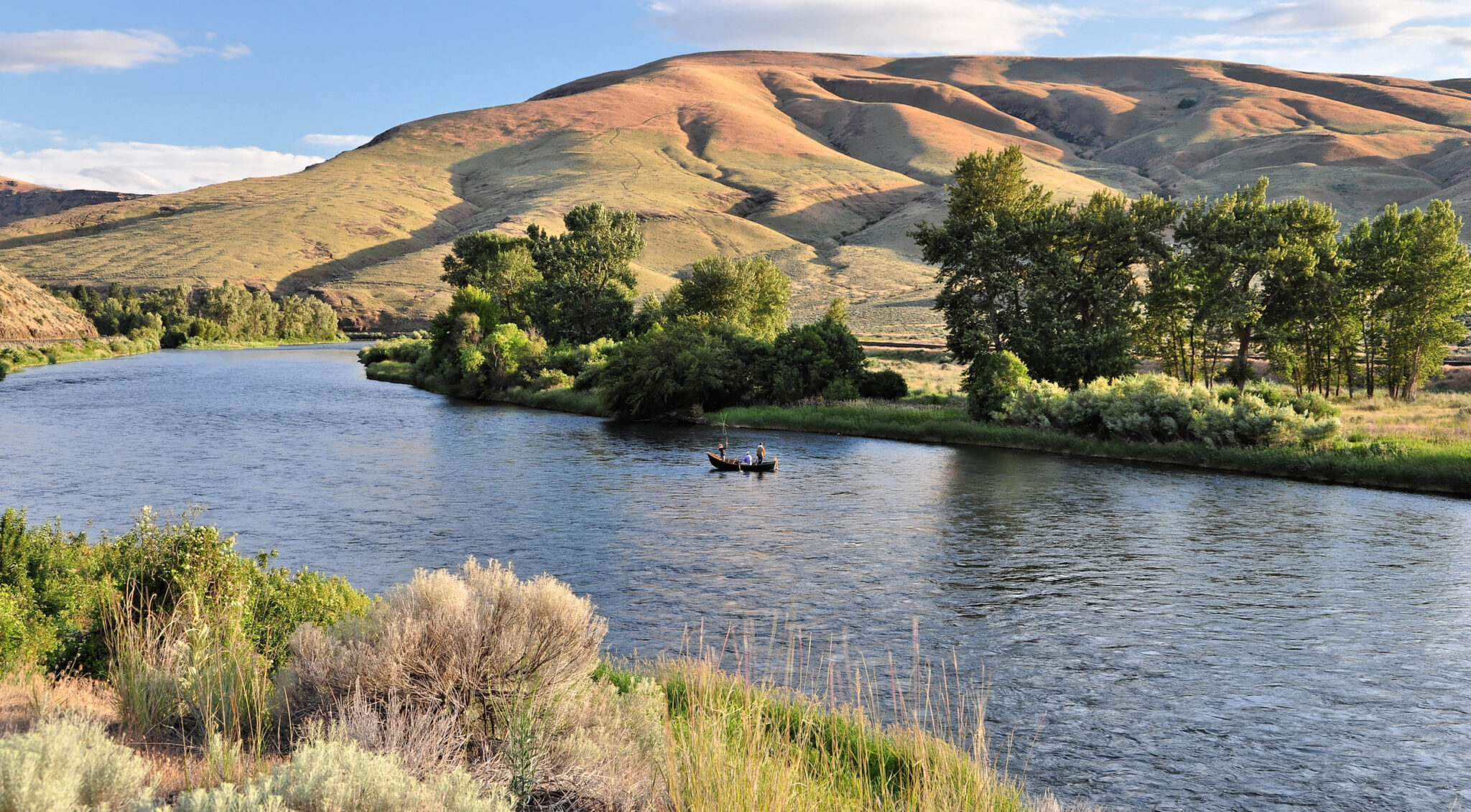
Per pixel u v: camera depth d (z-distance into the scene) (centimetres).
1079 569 2628
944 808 863
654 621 2109
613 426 6756
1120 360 6297
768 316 10594
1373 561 2728
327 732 778
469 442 5669
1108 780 1332
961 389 6825
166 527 1378
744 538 3038
